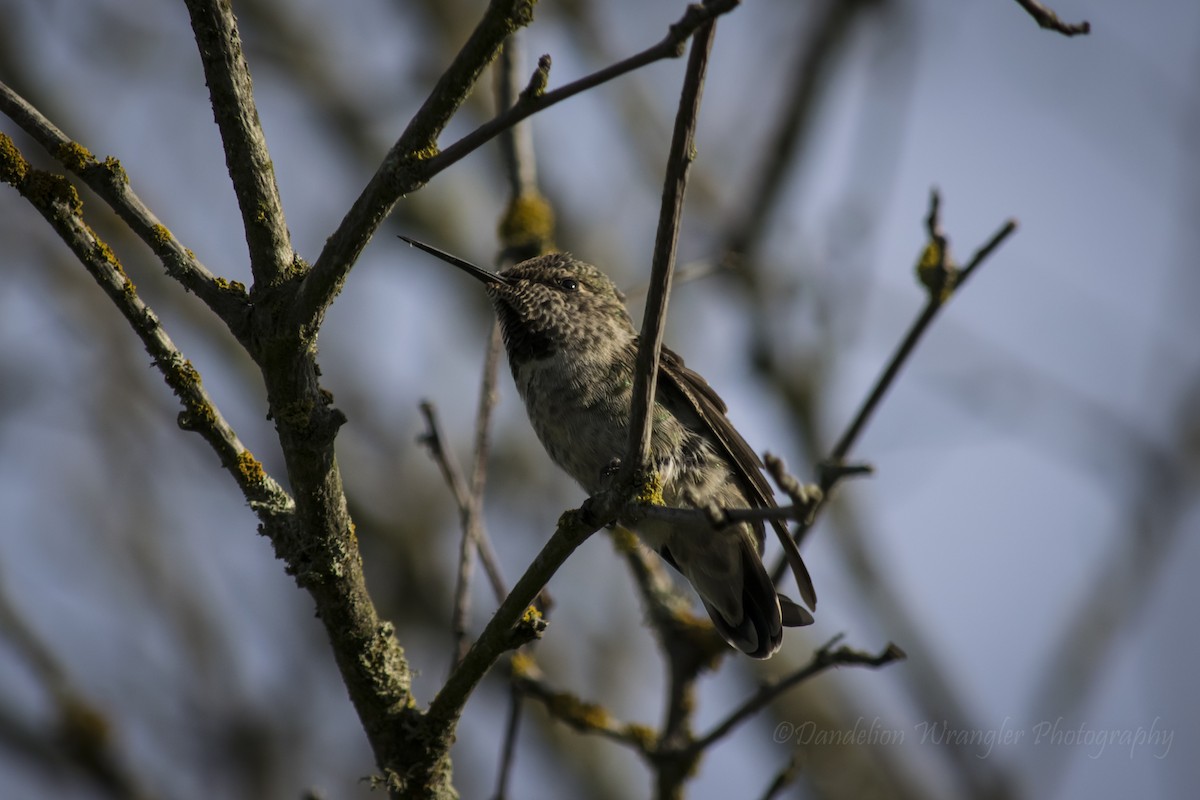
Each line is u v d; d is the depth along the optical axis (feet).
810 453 39.99
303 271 15.87
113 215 40.34
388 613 40.32
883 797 40.40
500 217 28.91
